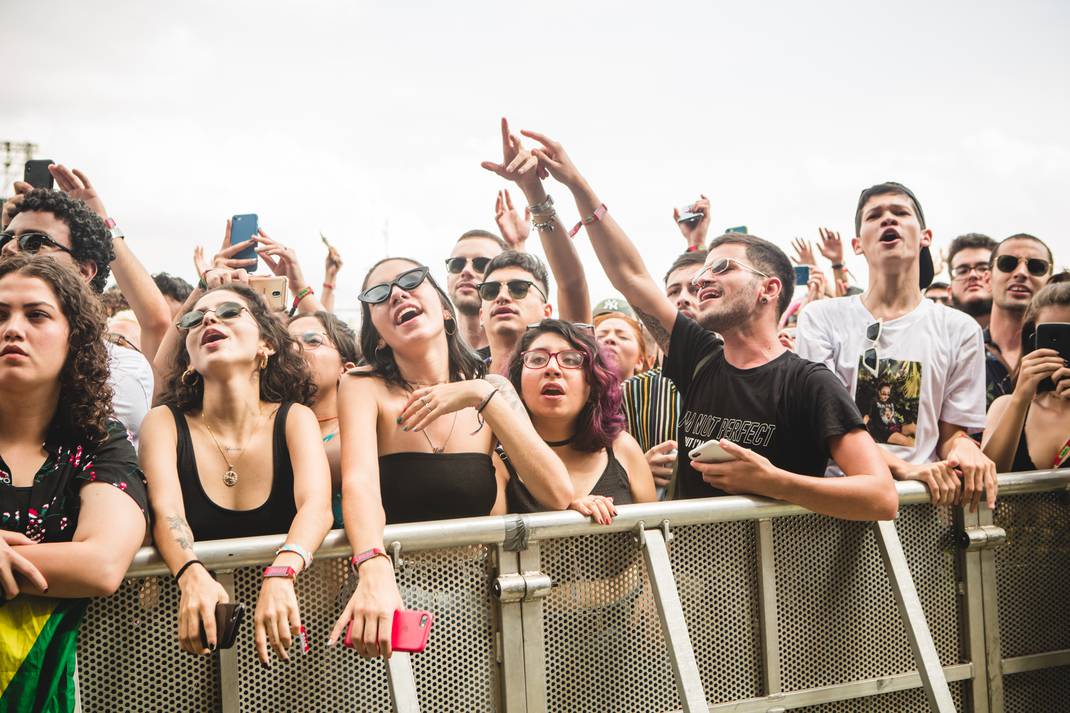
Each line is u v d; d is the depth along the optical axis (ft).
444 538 7.40
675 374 10.41
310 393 8.34
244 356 7.59
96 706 6.68
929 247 12.15
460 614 7.61
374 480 7.61
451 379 9.25
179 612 6.47
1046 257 14.11
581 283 11.59
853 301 11.96
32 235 9.43
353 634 6.63
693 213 15.39
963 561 9.57
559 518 7.79
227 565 6.83
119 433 7.09
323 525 7.09
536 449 8.05
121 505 6.64
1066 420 10.52
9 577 5.99
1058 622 10.05
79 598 6.43
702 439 9.66
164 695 6.86
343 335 11.09
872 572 9.16
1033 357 10.25
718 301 9.66
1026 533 10.00
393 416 8.38
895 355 11.25
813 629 8.86
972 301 15.98
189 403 7.79
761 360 9.67
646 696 8.28
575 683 8.00
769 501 8.57
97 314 7.10
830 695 8.84
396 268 8.79
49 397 6.84
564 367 9.14
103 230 10.02
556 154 10.73
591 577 8.11
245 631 7.02
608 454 9.45
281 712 7.12
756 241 9.90
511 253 12.26
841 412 8.74
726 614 8.55
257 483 7.52
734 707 8.48
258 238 12.00
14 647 6.11
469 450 8.36
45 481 6.67
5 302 6.64
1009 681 9.83
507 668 7.65
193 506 7.35
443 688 7.53
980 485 9.36
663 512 8.16
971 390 11.14
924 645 8.68
